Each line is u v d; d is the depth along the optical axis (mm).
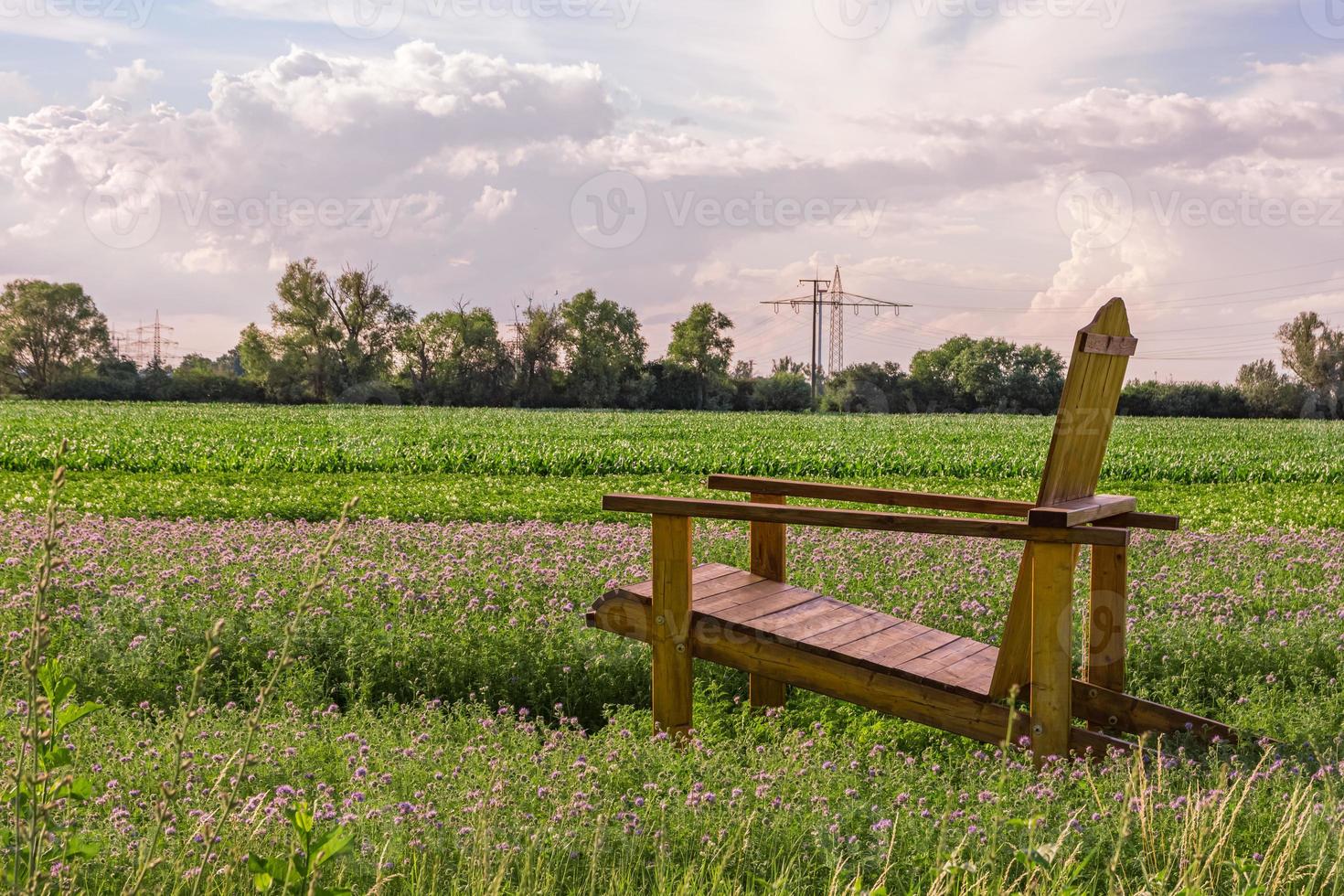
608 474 21922
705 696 5660
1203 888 2877
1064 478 4258
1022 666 4203
